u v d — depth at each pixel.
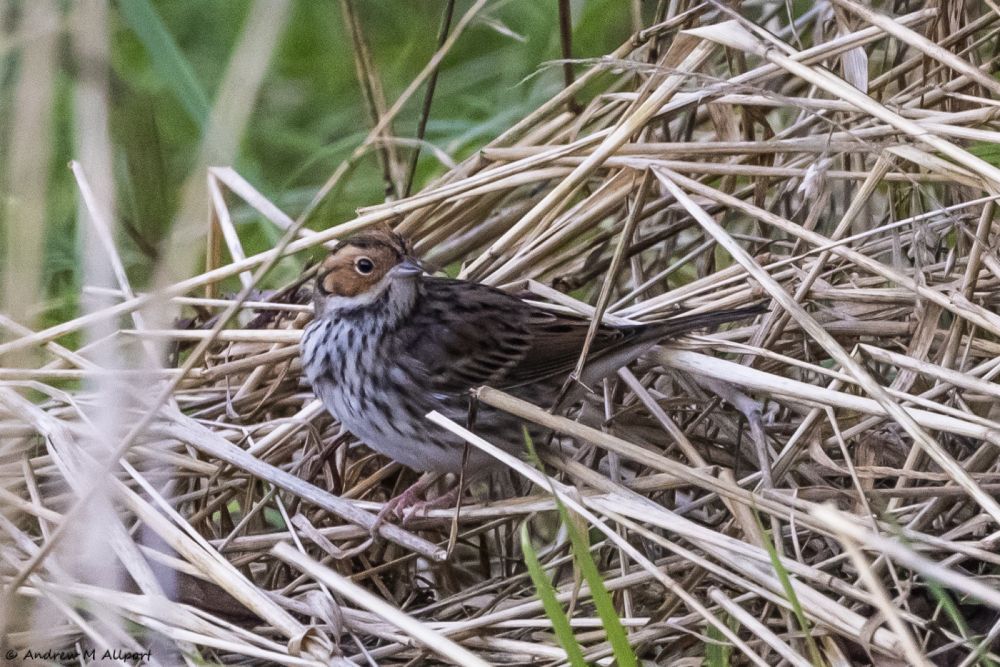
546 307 10.97
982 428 8.62
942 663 8.58
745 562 8.42
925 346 9.96
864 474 9.53
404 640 8.62
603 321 10.55
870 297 10.35
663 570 9.03
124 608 8.42
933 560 9.02
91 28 6.34
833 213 11.92
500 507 9.56
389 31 16.67
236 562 9.70
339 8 16.78
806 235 10.12
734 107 11.71
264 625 9.21
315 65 16.41
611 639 7.18
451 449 10.01
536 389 10.55
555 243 11.24
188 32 16.34
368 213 11.54
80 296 10.87
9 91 7.24
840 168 11.77
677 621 8.65
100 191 6.42
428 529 10.05
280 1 6.20
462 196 10.84
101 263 7.38
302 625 8.34
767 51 9.69
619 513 8.98
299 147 15.52
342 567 9.88
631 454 9.11
